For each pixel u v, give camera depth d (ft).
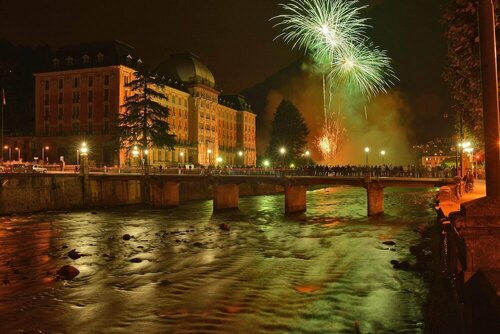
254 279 66.80
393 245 96.89
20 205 176.76
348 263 77.66
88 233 122.21
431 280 49.65
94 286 63.46
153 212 186.09
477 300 18.31
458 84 42.75
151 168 234.38
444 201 81.51
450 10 33.40
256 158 520.42
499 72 29.96
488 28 21.15
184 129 370.32
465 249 20.71
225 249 95.35
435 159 544.62
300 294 57.41
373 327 43.91
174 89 352.90
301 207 183.52
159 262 81.00
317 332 43.09
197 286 62.75
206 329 44.96
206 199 263.08
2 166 220.64
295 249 94.84
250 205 220.84
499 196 21.02
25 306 54.13
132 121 254.47
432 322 33.19
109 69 299.99
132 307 53.06
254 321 47.01
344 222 143.54
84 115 306.14
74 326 46.91
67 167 236.22
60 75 314.55
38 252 92.94
